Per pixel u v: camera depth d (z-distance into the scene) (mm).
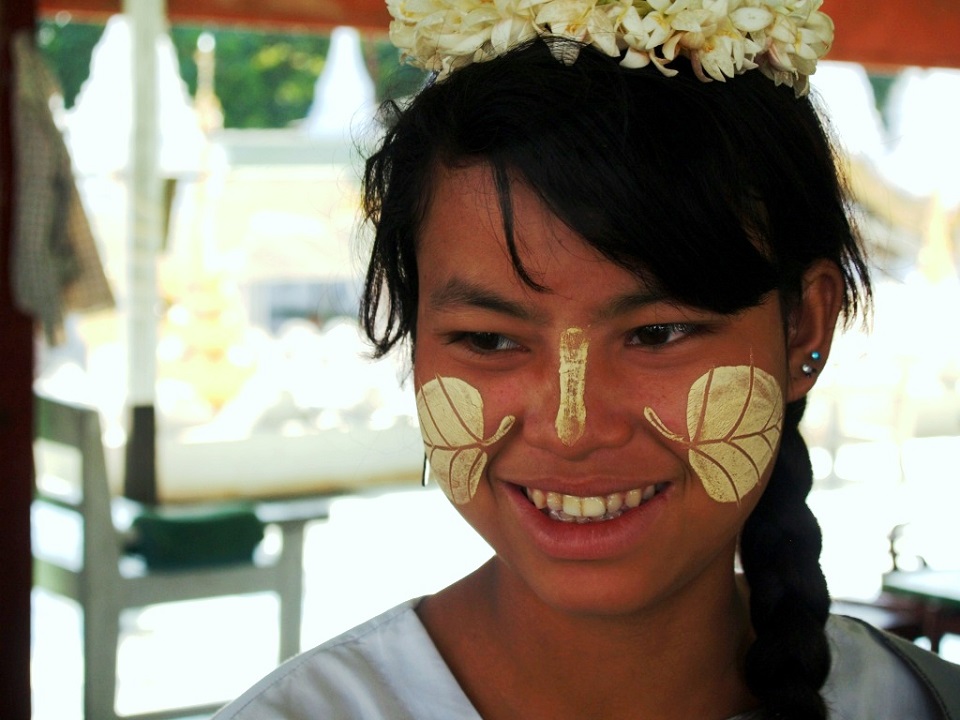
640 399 1350
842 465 9445
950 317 10648
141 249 7547
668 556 1386
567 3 1345
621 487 1365
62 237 5254
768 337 1405
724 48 1336
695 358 1359
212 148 9344
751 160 1365
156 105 7461
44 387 9812
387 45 9672
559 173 1288
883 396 10305
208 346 8906
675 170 1304
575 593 1373
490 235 1335
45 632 5984
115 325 9766
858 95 10047
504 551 1436
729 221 1323
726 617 1562
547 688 1492
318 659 1546
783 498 1605
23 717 4758
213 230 9312
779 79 1439
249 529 4941
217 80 10320
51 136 5027
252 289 9961
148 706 4895
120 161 8992
